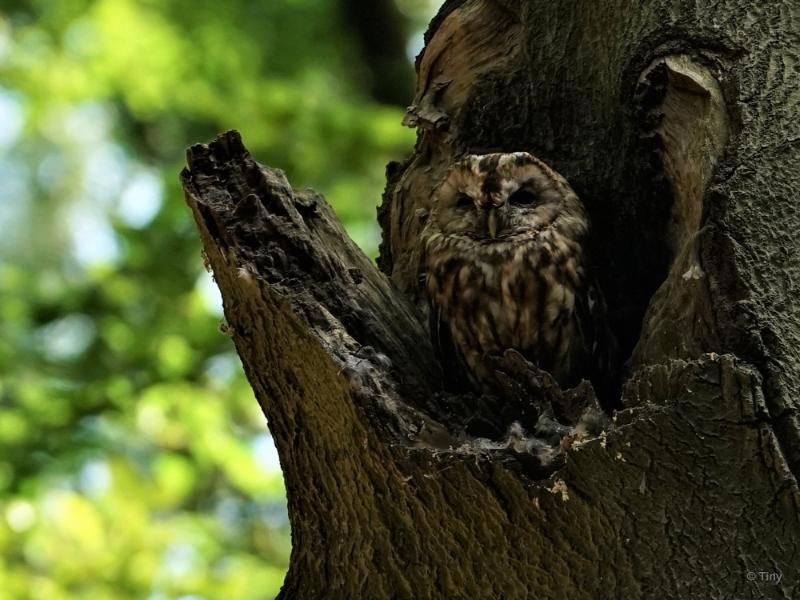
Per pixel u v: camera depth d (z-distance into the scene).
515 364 6.04
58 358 16.19
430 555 5.78
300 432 6.28
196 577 14.48
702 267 5.75
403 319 6.96
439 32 8.70
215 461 15.52
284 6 21.92
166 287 16.55
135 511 14.59
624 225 7.65
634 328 7.82
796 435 5.14
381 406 5.68
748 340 5.43
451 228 8.36
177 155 23.67
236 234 6.33
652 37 7.08
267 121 18.62
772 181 5.95
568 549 5.36
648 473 5.14
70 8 19.83
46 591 13.61
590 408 5.69
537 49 8.11
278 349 6.12
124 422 15.23
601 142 7.79
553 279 7.96
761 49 6.54
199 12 20.28
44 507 14.34
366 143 18.48
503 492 5.36
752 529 5.16
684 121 6.75
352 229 17.98
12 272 17.30
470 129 8.48
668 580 5.28
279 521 20.12
